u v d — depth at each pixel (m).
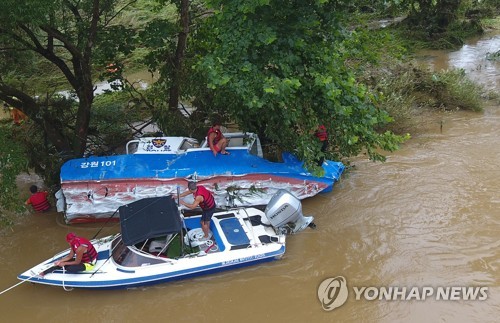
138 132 12.23
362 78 15.09
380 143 9.07
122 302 7.39
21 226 9.46
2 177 8.91
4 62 11.57
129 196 9.03
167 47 12.29
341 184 10.56
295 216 8.31
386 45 10.52
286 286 7.60
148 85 17.98
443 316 6.88
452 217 9.19
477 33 25.20
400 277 7.69
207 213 7.98
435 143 12.62
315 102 8.88
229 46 8.20
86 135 10.82
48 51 10.63
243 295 7.44
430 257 8.09
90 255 7.47
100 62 11.72
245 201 9.29
